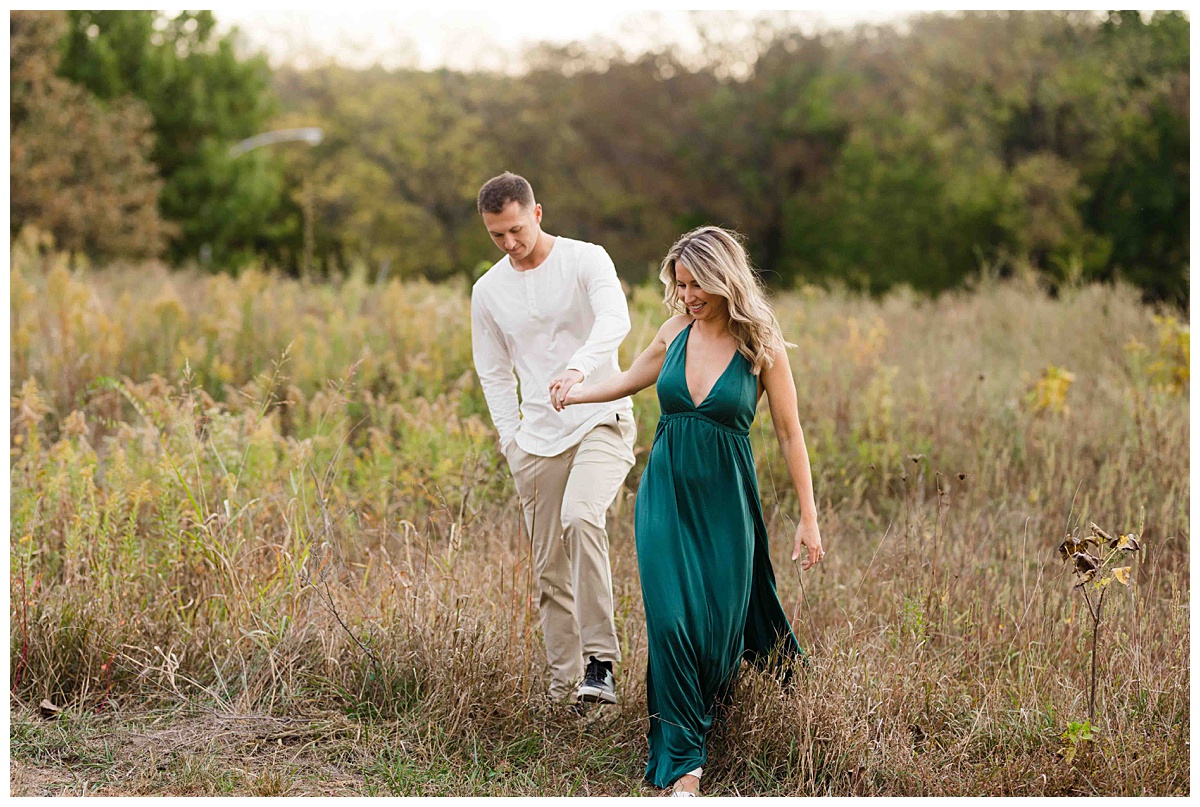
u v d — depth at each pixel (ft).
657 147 107.24
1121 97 81.92
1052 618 13.02
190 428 15.03
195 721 11.94
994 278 45.32
